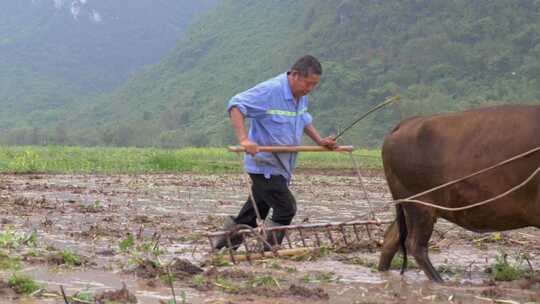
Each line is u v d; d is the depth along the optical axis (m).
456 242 10.53
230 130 98.12
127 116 142.88
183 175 24.78
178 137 100.06
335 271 8.21
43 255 8.48
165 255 8.89
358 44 111.50
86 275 7.55
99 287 7.04
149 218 12.52
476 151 7.60
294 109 8.66
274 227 8.61
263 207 8.96
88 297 6.45
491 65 95.06
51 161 28.27
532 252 9.85
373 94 93.56
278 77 8.66
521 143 7.42
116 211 13.43
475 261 9.16
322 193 18.20
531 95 85.06
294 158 8.80
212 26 166.25
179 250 9.27
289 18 151.88
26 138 112.12
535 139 7.38
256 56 142.12
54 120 166.25
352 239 10.43
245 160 8.77
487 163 7.53
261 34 153.00
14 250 8.84
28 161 26.42
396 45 106.06
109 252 8.88
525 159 7.39
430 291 7.35
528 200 7.43
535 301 7.01
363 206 15.13
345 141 81.25
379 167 31.58
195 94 136.12
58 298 6.52
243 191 18.47
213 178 23.20
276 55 134.75
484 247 10.16
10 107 191.50
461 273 8.38
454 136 7.74
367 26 113.50
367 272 8.27
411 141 7.93
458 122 7.80
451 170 7.69
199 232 10.88
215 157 36.78
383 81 98.69
